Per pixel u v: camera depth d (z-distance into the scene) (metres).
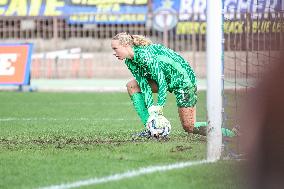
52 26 61.88
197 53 58.12
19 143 19.78
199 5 63.09
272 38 20.44
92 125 26.08
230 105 18.27
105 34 63.19
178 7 63.22
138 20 62.97
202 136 20.92
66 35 62.38
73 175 14.40
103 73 60.78
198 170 14.65
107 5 63.97
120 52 19.45
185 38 59.12
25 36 62.50
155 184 13.29
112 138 20.94
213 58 16.42
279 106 12.25
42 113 32.16
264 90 12.48
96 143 19.58
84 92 46.94
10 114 31.67
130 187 13.05
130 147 18.45
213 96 16.44
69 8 64.31
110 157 16.72
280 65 12.27
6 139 20.92
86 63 60.53
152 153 17.30
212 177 13.88
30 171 14.92
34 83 54.62
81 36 63.22
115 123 26.91
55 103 38.50
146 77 20.06
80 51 60.56
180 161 16.03
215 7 16.36
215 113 16.42
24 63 47.62
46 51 61.41
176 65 20.02
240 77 24.11
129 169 14.97
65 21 62.66
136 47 19.61
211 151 16.41
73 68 60.34
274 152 12.67
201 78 57.03
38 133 22.92
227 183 13.28
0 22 62.50
